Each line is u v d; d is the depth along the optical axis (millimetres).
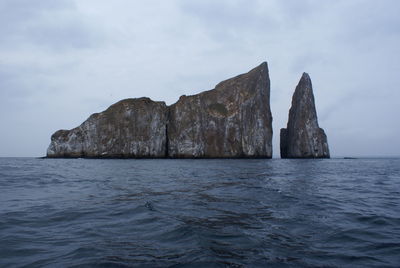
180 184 19312
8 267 5395
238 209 10891
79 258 5855
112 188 17141
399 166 51531
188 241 6984
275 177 25000
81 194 14586
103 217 9453
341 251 6469
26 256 5965
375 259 6027
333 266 5621
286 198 13531
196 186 18219
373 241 7219
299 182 21172
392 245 6926
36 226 8320
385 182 22641
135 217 9477
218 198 13461
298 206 11609
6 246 6555
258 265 5586
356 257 6117
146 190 16297
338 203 12539
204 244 6746
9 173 26938
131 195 14359
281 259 5926
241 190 16234
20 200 12555
